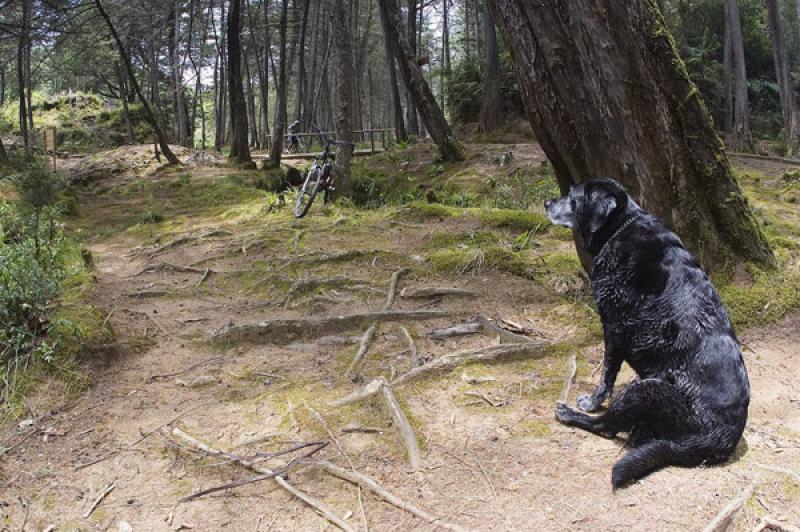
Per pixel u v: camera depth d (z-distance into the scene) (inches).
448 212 364.2
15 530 111.4
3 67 1018.1
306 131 1055.0
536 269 253.6
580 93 190.2
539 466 126.1
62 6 780.6
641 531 105.7
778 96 975.0
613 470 118.0
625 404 128.7
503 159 585.3
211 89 1632.6
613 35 184.9
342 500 117.2
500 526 108.1
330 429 142.6
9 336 173.2
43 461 133.4
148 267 296.5
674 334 131.5
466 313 217.8
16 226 270.8
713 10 968.3
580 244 215.8
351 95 458.9
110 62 1062.4
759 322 194.4
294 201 448.5
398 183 595.2
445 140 638.5
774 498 113.7
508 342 192.7
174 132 1357.0
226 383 172.1
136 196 564.7
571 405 152.6
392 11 626.2
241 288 266.1
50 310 190.9
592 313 208.1
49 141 589.9
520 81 199.6
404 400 155.4
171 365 185.0
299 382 170.7
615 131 191.5
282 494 120.2
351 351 192.5
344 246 316.2
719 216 209.5
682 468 122.9
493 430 140.9
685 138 201.9
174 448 136.5
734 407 123.3
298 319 209.2
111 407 157.8
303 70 985.5
